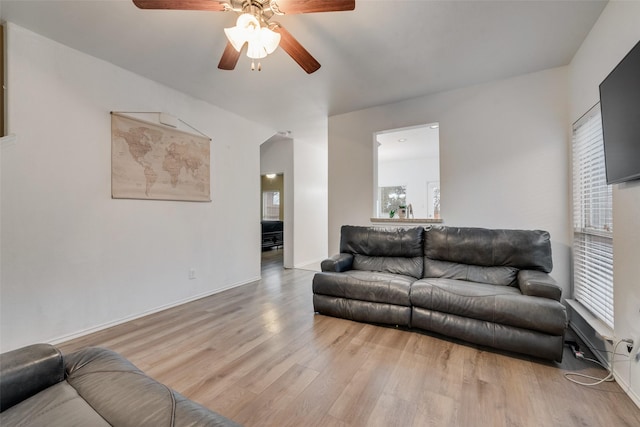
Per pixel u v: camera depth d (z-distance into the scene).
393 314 2.58
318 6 1.65
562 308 1.96
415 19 2.11
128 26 2.18
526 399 1.63
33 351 1.13
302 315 2.98
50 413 0.96
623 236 1.70
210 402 1.62
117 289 2.77
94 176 2.61
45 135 2.31
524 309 2.04
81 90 2.52
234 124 4.12
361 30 2.23
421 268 3.04
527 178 2.99
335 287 2.85
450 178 3.36
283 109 3.95
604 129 1.76
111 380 1.13
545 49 2.52
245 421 1.47
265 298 3.57
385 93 3.44
